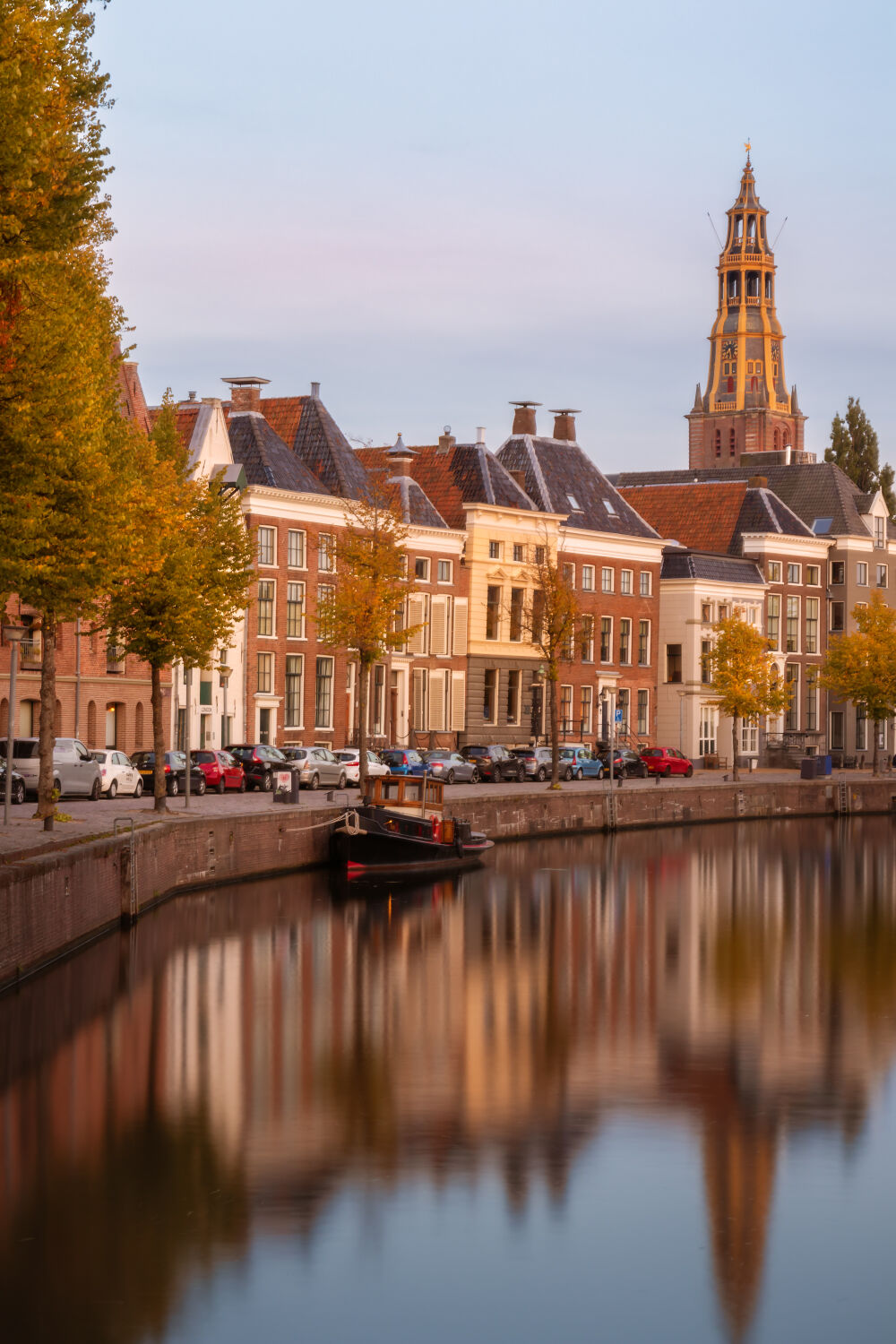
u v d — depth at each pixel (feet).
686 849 256.73
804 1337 63.16
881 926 176.65
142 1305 64.75
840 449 535.60
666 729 388.78
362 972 136.46
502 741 342.85
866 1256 71.10
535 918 173.68
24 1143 84.33
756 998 132.67
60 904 120.98
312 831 195.72
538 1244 72.02
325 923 160.35
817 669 395.55
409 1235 72.84
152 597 175.32
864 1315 65.05
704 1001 131.03
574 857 237.04
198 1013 115.14
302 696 291.58
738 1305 65.82
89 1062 100.48
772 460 525.34
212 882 172.86
